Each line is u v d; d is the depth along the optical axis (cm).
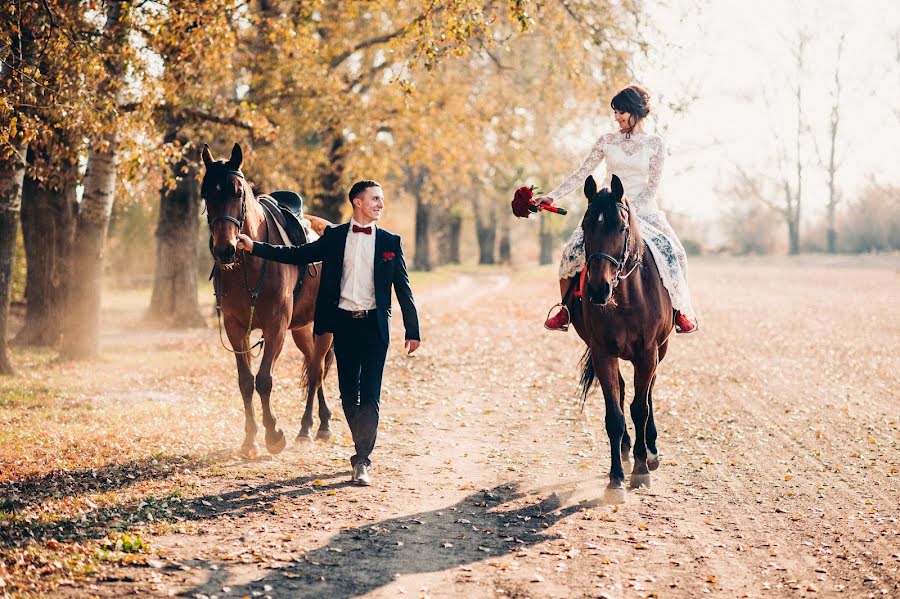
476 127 2314
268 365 714
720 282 3981
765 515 603
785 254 6662
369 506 598
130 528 529
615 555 513
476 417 970
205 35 1078
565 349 1600
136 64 1045
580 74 1708
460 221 6538
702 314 2345
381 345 647
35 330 1608
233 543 514
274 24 1407
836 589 463
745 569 495
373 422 653
